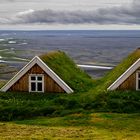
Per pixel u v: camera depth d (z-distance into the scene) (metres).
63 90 48.97
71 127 37.19
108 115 40.75
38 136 32.28
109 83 48.75
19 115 42.41
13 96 48.31
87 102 44.38
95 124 37.97
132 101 43.62
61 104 44.59
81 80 55.94
